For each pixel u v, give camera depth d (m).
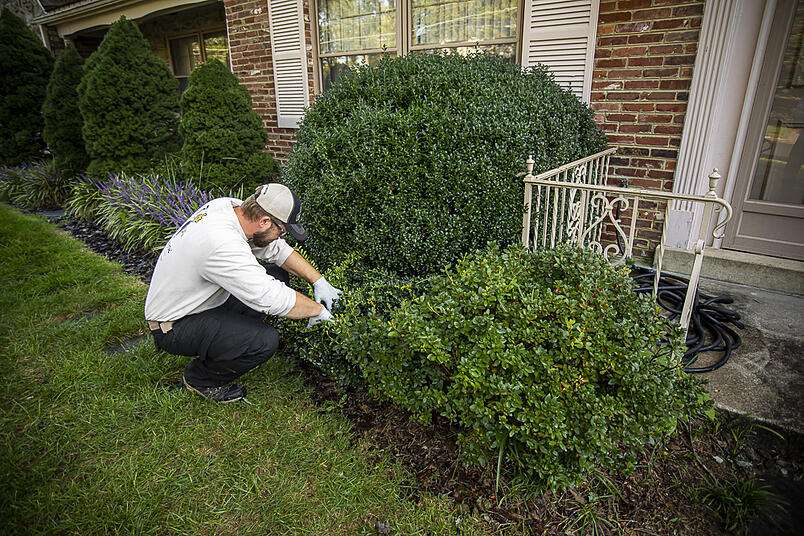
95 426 2.12
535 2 3.77
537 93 3.02
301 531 1.68
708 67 3.15
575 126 3.19
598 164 3.50
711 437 2.08
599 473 1.87
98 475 1.87
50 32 10.19
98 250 4.55
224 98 4.75
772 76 3.12
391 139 2.60
